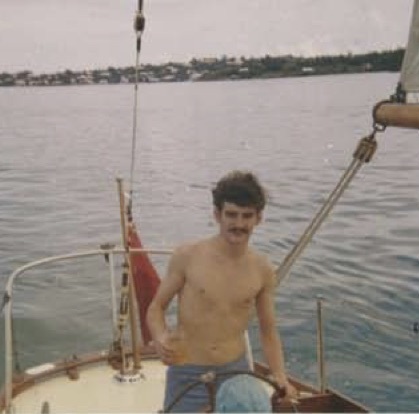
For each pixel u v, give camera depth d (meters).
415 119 4.71
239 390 3.19
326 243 15.84
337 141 41.25
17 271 6.35
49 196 24.50
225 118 67.25
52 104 118.38
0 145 45.56
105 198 23.81
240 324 4.05
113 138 49.81
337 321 10.61
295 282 12.72
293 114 68.69
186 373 4.05
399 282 12.55
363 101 85.62
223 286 3.96
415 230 16.94
